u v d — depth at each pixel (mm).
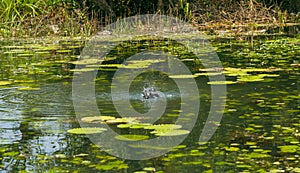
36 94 15461
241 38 28844
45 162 9992
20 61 22391
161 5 35844
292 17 37719
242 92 15227
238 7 37094
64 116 13055
